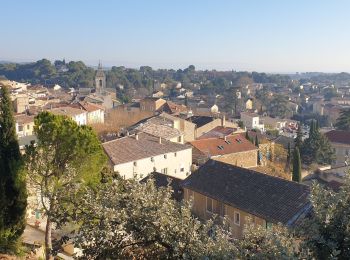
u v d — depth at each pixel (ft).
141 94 602.85
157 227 34.53
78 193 51.85
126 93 585.22
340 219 32.40
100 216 35.53
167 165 146.82
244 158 175.73
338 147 213.87
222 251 30.27
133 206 36.09
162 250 36.04
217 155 166.50
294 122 388.78
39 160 72.95
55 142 71.92
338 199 33.19
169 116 222.28
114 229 35.06
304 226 34.01
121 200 37.32
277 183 88.63
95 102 369.09
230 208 90.12
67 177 71.15
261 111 442.91
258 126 336.70
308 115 463.42
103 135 190.29
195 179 102.32
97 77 489.67
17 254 72.28
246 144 180.24
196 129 229.86
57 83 626.23
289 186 86.07
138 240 35.63
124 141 142.72
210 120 240.32
